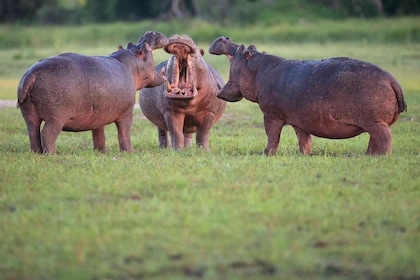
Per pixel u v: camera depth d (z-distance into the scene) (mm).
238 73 50625
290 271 26422
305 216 31703
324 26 173375
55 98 45438
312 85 45562
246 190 35719
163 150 51219
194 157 45531
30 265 27016
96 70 47344
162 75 53438
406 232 30000
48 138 45844
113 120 50188
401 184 36844
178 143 53188
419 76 103562
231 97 51406
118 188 36156
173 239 29172
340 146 52469
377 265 26734
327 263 27000
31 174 39688
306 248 28250
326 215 31875
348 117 44812
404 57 126938
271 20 189625
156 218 31375
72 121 47531
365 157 43781
